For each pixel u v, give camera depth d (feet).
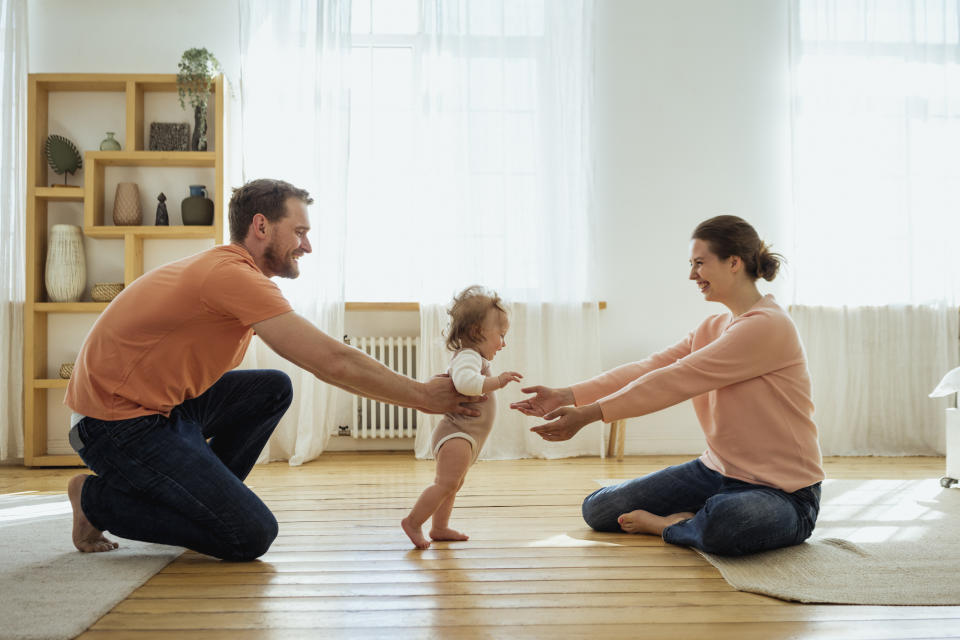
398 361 13.29
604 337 13.71
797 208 13.52
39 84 12.67
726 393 6.39
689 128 13.88
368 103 14.23
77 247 12.63
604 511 6.97
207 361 5.84
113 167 13.08
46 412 12.72
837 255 13.60
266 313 5.52
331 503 8.60
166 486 5.63
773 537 5.91
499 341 6.53
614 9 13.88
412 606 4.77
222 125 12.52
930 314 13.57
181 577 5.43
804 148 13.64
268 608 4.72
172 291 5.59
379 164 14.25
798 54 13.62
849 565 5.65
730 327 6.38
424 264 13.14
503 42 13.38
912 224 13.62
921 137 13.67
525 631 4.31
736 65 13.92
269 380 6.54
